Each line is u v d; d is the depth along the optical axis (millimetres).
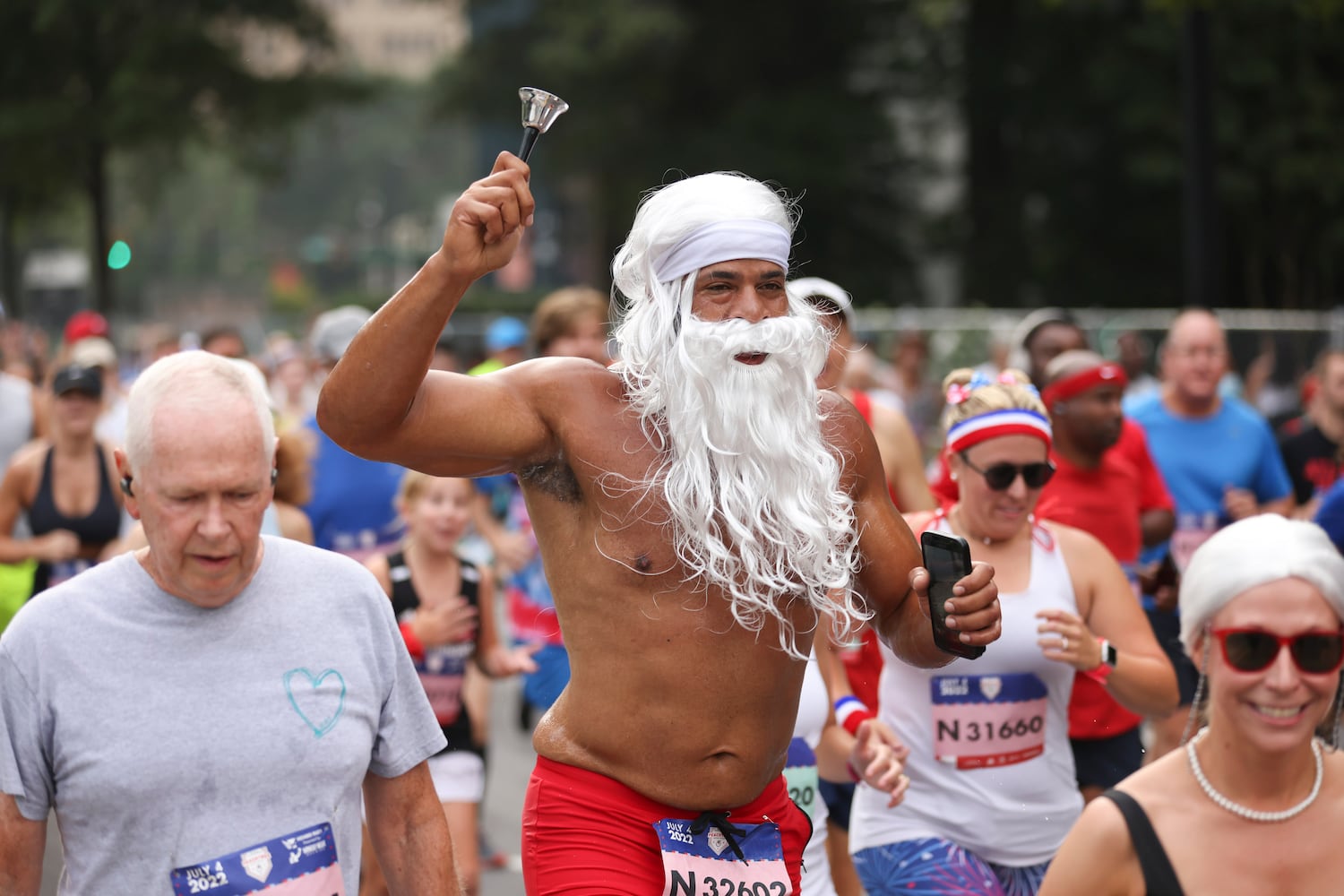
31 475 25703
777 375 10562
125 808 10188
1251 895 10055
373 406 9992
